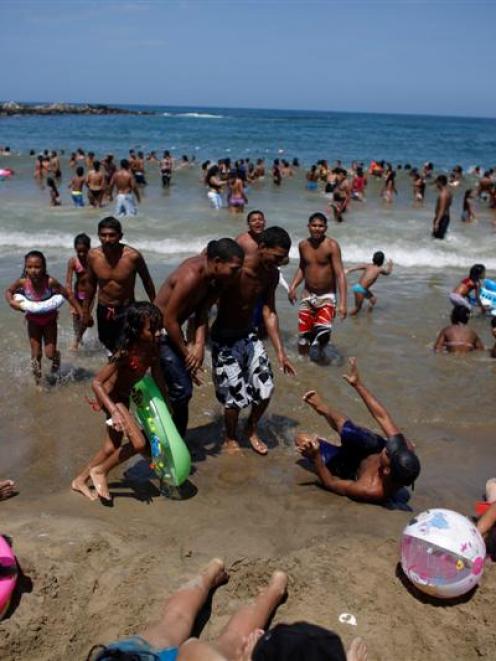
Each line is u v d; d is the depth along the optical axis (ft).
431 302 32.65
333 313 23.90
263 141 189.88
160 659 8.80
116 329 20.21
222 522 13.62
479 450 17.70
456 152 173.68
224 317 16.34
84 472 14.92
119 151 139.85
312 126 309.01
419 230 51.03
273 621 10.58
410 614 10.92
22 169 91.45
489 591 11.51
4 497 14.35
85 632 10.30
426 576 10.98
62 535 12.42
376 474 14.73
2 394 20.02
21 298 20.26
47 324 20.71
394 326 28.55
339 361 24.04
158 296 15.28
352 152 162.30
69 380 21.25
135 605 10.78
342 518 13.99
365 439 15.49
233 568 11.70
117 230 19.53
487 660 10.05
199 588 10.87
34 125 241.96
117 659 8.47
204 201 64.13
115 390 14.57
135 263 19.98
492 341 27.76
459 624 10.76
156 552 12.11
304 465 16.65
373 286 35.63
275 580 11.03
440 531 11.05
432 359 24.62
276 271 17.24
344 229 49.75
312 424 19.02
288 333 26.96
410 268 40.42
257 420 17.19
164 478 14.44
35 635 10.17
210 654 8.74
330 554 12.23
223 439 17.92
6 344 23.97
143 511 13.93
